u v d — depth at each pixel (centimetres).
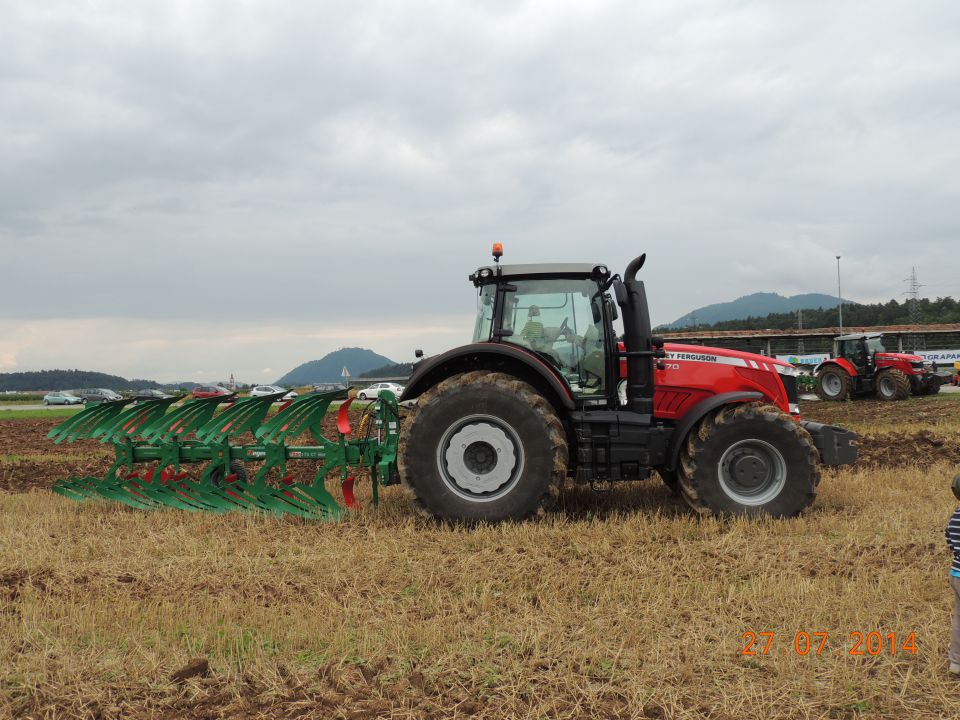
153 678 346
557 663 353
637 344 665
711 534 590
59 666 359
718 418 638
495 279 694
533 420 633
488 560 527
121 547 577
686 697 321
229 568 518
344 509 695
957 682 330
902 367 2131
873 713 308
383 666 353
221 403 764
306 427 707
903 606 417
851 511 671
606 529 602
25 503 770
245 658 364
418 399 657
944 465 926
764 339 4259
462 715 309
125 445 749
